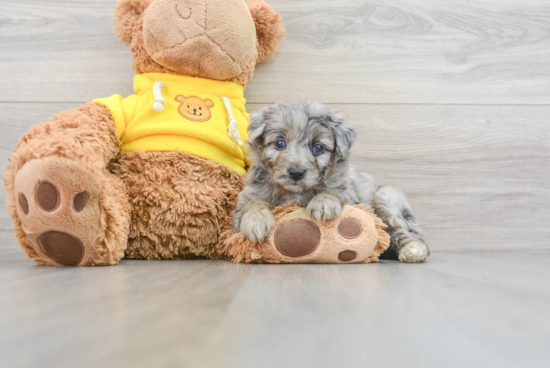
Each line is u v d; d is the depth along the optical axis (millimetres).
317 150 565
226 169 599
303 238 507
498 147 741
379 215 617
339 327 242
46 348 193
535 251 733
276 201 574
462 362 188
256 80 725
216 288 354
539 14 739
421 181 735
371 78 734
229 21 593
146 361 178
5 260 582
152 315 260
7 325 233
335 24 731
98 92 713
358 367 178
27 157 466
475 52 741
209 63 604
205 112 610
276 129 563
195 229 566
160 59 602
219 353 192
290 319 258
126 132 582
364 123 733
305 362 183
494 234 736
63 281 382
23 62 704
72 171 464
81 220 472
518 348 210
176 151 582
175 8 584
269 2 728
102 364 173
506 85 739
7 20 703
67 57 709
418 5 736
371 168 733
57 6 708
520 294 347
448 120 738
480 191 738
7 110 700
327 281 390
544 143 741
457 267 515
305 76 729
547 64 738
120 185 546
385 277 417
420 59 737
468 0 740
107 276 410
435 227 734
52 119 530
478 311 289
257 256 514
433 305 306
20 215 471
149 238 560
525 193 739
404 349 205
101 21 713
